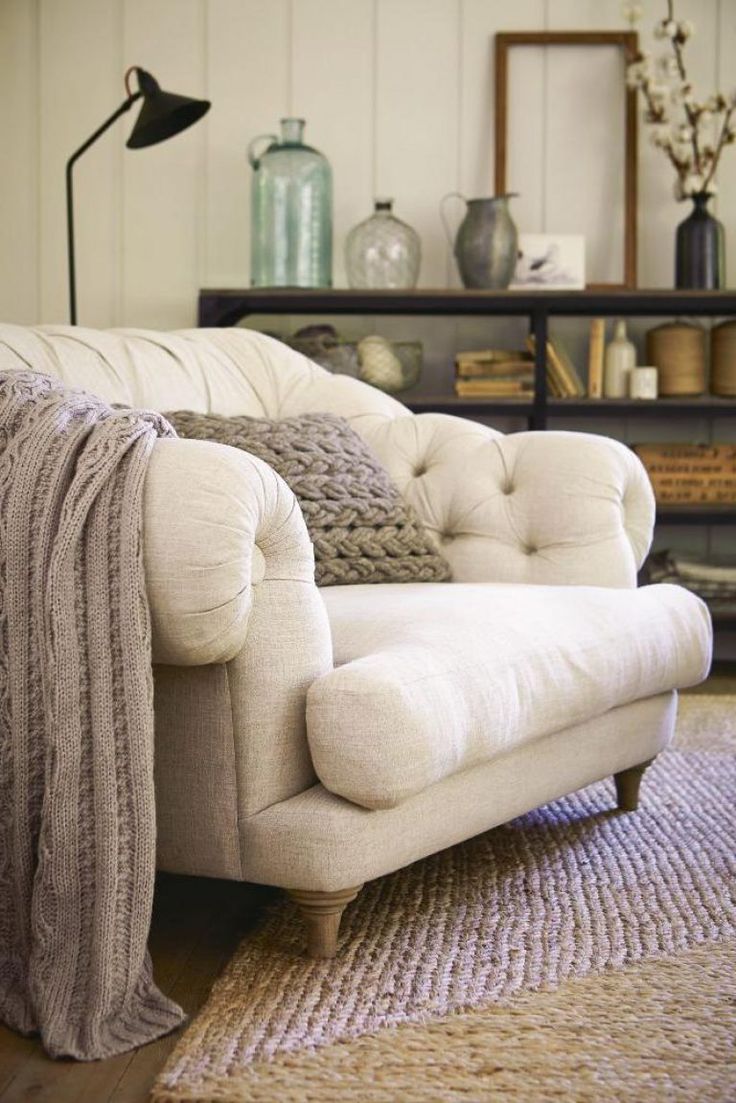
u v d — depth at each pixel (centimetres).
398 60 469
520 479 261
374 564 243
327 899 173
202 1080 140
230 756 171
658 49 468
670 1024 156
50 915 155
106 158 469
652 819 253
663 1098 137
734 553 477
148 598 157
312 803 172
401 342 446
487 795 197
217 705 170
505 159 467
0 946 161
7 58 466
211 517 156
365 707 167
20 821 158
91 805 155
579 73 468
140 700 155
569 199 470
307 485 240
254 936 185
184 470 158
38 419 163
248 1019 156
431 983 168
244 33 468
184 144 469
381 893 206
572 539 253
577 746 222
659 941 185
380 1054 147
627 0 458
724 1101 136
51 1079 144
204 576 155
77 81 466
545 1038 152
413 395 458
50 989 153
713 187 446
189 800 174
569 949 181
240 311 438
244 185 470
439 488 266
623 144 469
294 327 471
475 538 260
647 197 471
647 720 246
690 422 478
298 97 470
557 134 470
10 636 158
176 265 471
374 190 471
